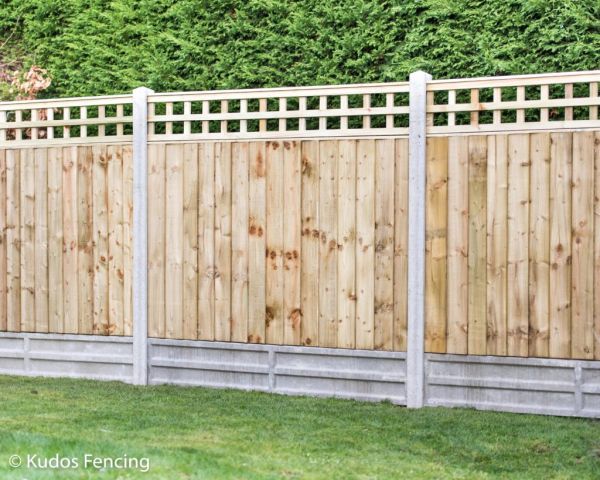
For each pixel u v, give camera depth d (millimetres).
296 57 8094
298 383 6895
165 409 6324
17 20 9562
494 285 6285
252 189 7000
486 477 4781
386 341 6609
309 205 6828
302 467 4848
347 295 6723
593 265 6012
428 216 6477
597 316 6004
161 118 7281
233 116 7086
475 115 6367
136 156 7316
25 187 7770
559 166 6105
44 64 9375
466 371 6387
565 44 7062
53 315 7691
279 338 6926
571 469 4949
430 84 6492
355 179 6695
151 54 8633
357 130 6691
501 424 5895
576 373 6055
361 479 4668
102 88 8859
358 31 7781
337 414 6191
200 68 8367
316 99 7910
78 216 7578
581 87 6980
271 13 8148
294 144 6871
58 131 8875
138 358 7344
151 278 7324
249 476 4594
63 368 7699
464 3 7473
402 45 7691
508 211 6246
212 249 7129
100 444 5129
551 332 6129
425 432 5699
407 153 6555
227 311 7082
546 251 6141
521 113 6262
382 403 6578
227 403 6543
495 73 7305
